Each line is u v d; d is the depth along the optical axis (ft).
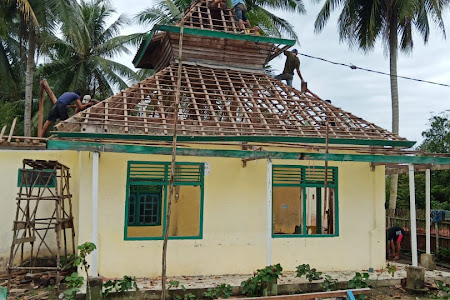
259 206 31.83
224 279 28.73
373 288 28.81
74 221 33.19
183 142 28.40
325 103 36.58
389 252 40.73
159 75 35.50
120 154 29.14
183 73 36.58
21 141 34.78
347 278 29.50
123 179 29.09
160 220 40.60
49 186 33.35
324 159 28.07
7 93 69.56
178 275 29.50
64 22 58.65
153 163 29.89
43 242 31.01
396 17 61.26
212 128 30.35
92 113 28.27
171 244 29.60
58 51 77.36
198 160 30.78
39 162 26.53
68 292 22.09
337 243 32.91
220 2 41.91
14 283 27.48
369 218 33.88
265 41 40.01
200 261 30.07
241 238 31.17
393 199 59.00
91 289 22.84
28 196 26.91
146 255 28.91
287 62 42.37
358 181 33.96
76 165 33.94
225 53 39.96
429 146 71.77
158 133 28.91
